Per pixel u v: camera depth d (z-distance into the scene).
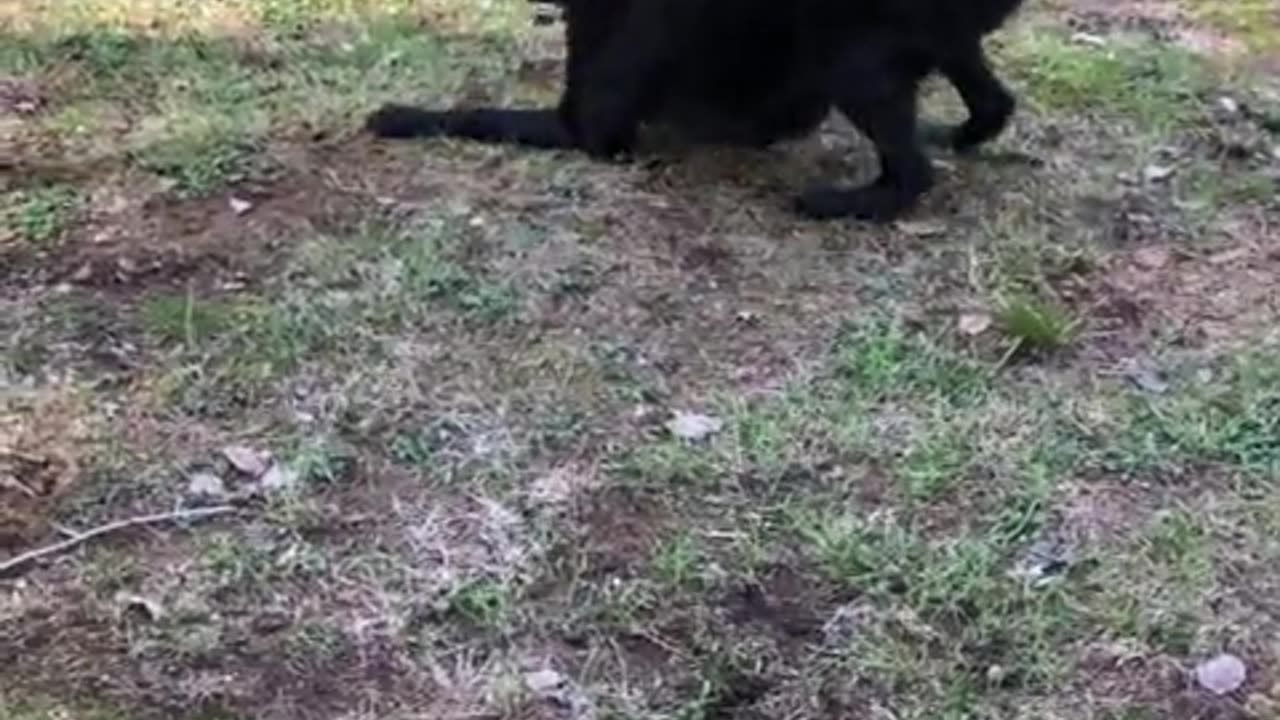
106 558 1.89
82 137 2.70
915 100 2.52
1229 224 2.55
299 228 2.45
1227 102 2.91
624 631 1.81
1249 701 1.74
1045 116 2.83
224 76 2.92
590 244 2.43
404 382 2.15
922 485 2.00
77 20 3.13
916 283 2.38
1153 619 1.83
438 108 2.81
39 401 2.11
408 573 1.88
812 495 1.99
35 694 1.72
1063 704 1.74
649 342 2.25
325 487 1.99
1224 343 2.28
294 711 1.72
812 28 2.49
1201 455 2.07
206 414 2.10
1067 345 2.26
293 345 2.21
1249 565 1.91
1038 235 2.49
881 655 1.79
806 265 2.41
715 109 2.63
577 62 2.65
